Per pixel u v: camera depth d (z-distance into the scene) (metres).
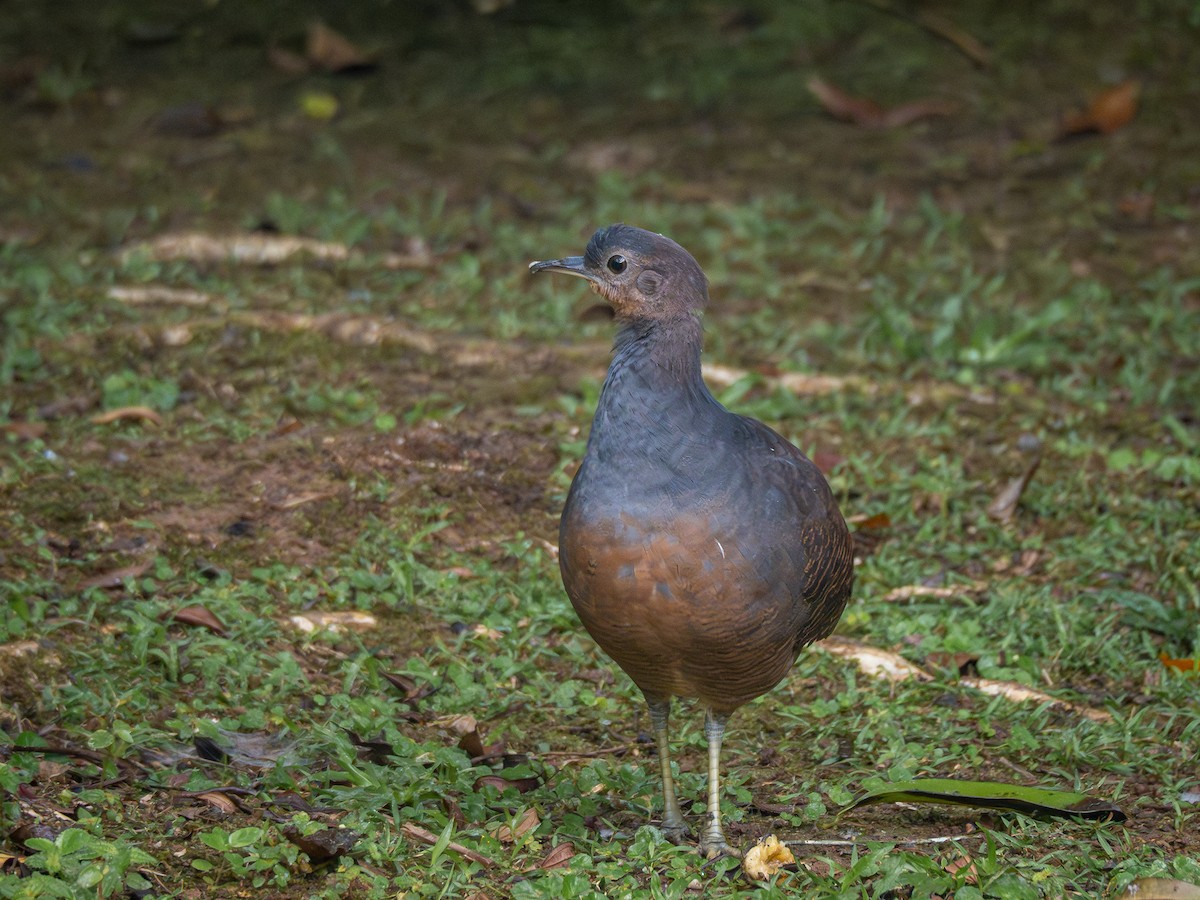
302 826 7.63
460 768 8.63
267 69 21.55
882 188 18.92
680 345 7.79
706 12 23.08
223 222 17.31
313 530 11.40
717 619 7.48
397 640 10.30
